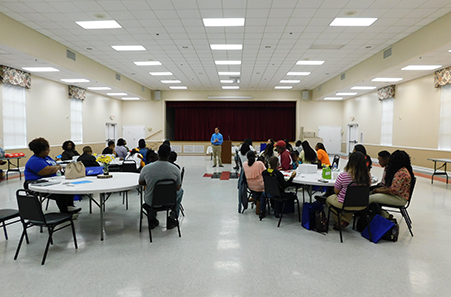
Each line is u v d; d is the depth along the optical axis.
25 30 6.31
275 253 2.87
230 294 2.13
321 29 6.48
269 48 7.93
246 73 11.34
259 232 3.49
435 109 8.88
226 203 4.95
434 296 2.11
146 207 3.32
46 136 9.86
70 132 11.21
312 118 16.02
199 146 16.36
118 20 6.01
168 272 2.46
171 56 8.81
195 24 6.22
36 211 2.58
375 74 8.76
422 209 4.59
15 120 8.56
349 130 15.26
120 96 14.48
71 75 9.02
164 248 2.98
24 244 3.06
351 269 2.53
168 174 3.27
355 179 3.19
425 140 9.36
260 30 6.55
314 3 5.19
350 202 3.15
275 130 17.09
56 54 7.46
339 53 8.47
